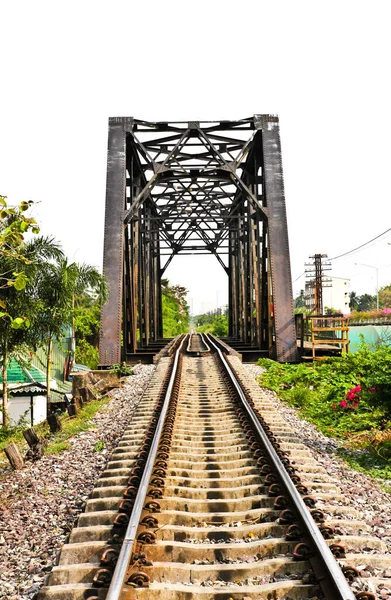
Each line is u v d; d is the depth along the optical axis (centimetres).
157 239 3120
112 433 867
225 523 466
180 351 1864
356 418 950
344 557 378
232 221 3341
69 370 2316
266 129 1872
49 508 580
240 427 789
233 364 1473
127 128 1845
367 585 342
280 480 526
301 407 1098
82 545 417
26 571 434
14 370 2011
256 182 2017
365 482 611
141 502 451
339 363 1405
